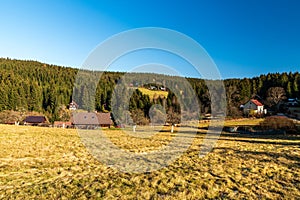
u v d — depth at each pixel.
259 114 54.78
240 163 12.12
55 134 23.19
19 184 8.34
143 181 8.98
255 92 77.62
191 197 7.50
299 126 33.12
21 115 59.44
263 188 8.40
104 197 7.32
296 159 13.12
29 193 7.51
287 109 61.78
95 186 8.27
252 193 7.88
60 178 9.15
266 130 33.28
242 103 67.56
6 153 13.08
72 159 12.30
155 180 9.08
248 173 10.27
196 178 9.39
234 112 54.56
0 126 31.36
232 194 7.78
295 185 8.73
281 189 8.29
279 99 69.62
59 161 11.77
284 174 10.12
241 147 17.78
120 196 7.45
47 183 8.50
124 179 9.10
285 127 33.78
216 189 8.21
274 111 64.19
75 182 8.67
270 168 11.14
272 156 13.98
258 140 23.67
